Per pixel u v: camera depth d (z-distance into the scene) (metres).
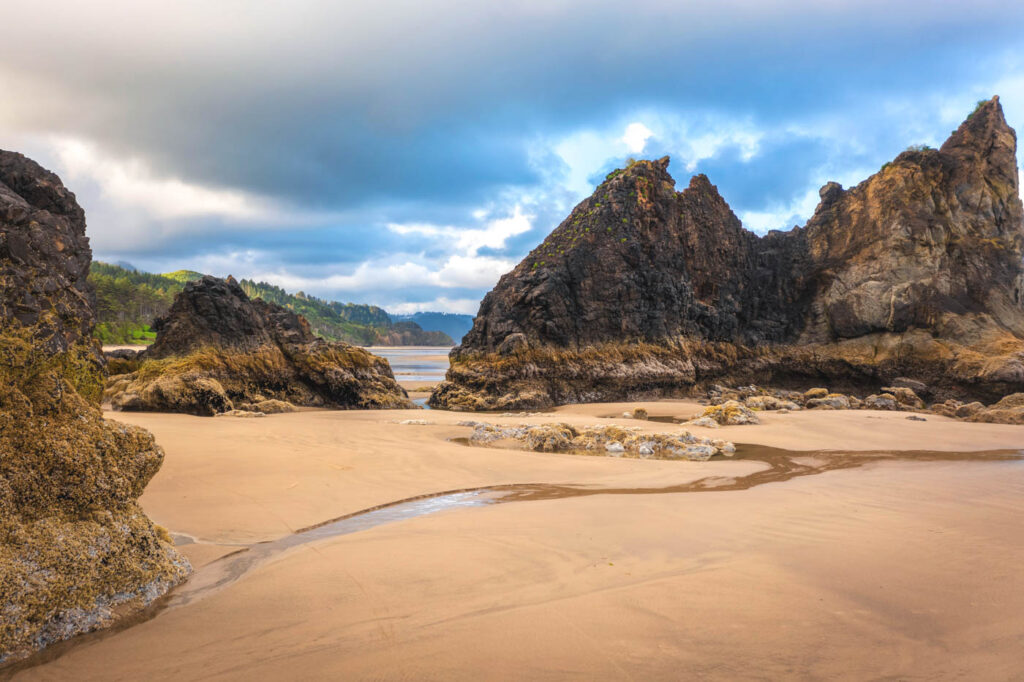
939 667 4.30
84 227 7.39
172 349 32.19
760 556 6.97
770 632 4.89
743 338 49.38
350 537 7.90
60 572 5.06
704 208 49.50
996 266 47.34
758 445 19.08
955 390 40.47
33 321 5.82
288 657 4.54
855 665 4.33
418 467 13.69
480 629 4.96
